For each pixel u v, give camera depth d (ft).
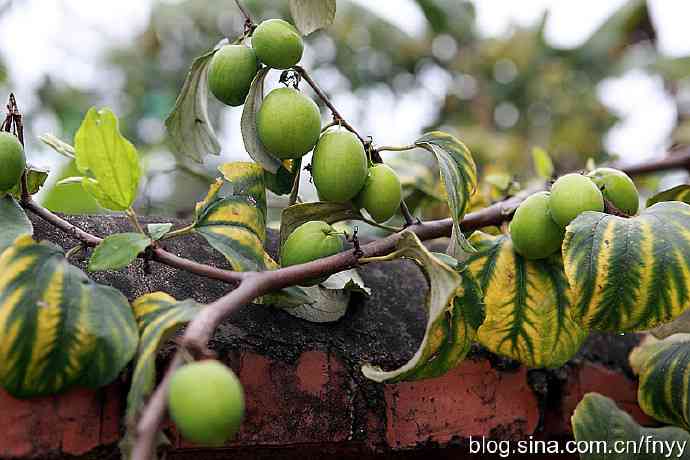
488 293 1.61
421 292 1.74
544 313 1.61
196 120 1.68
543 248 1.55
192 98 1.65
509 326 1.61
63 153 1.59
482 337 1.61
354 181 1.50
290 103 1.48
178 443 1.38
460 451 1.65
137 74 4.11
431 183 2.20
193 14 4.06
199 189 3.28
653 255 1.40
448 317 1.53
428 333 1.32
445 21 3.90
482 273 1.62
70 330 1.28
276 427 1.46
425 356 1.41
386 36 3.95
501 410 1.67
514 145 3.54
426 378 1.55
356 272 1.65
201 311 1.29
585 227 1.42
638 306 1.40
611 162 2.31
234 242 1.46
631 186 1.54
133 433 1.22
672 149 2.33
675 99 3.72
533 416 1.69
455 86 3.99
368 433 1.54
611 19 3.94
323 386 1.51
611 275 1.40
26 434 1.29
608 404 1.67
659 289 1.40
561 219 1.48
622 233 1.41
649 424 1.83
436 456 1.67
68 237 1.49
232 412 1.11
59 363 1.27
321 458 1.55
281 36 1.49
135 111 4.06
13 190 1.49
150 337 1.29
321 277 1.46
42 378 1.27
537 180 2.27
